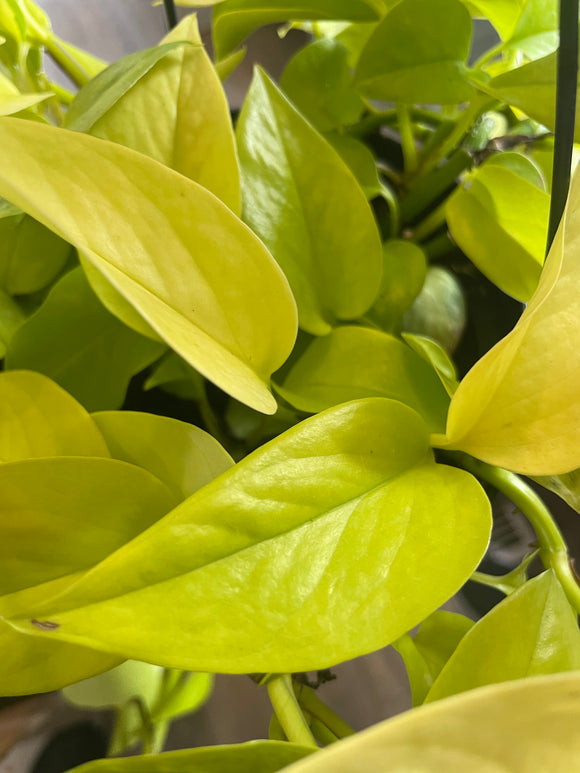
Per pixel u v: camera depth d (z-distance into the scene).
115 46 0.48
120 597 0.13
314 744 0.18
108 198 0.15
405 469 0.17
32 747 0.22
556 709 0.10
